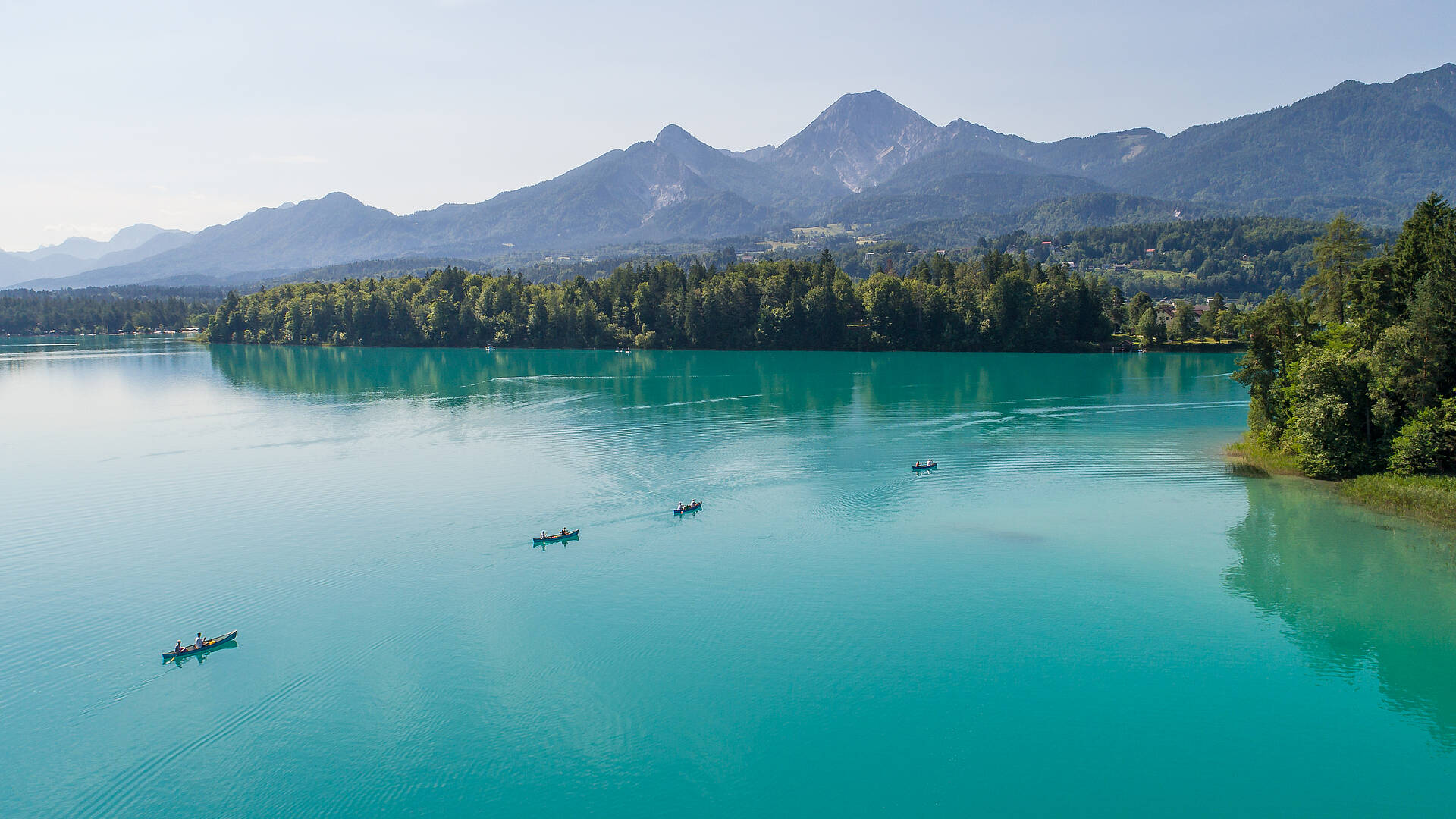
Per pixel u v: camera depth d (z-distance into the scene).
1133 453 104.12
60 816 39.28
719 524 76.50
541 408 143.12
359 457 104.50
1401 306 100.94
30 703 48.12
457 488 88.94
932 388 168.75
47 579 65.19
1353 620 57.06
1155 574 64.75
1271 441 101.19
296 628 56.50
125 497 86.94
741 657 52.31
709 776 41.44
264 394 165.12
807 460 100.81
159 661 52.44
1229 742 44.09
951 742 44.06
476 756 43.03
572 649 53.25
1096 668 51.00
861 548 70.38
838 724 45.50
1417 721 45.72
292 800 40.03
